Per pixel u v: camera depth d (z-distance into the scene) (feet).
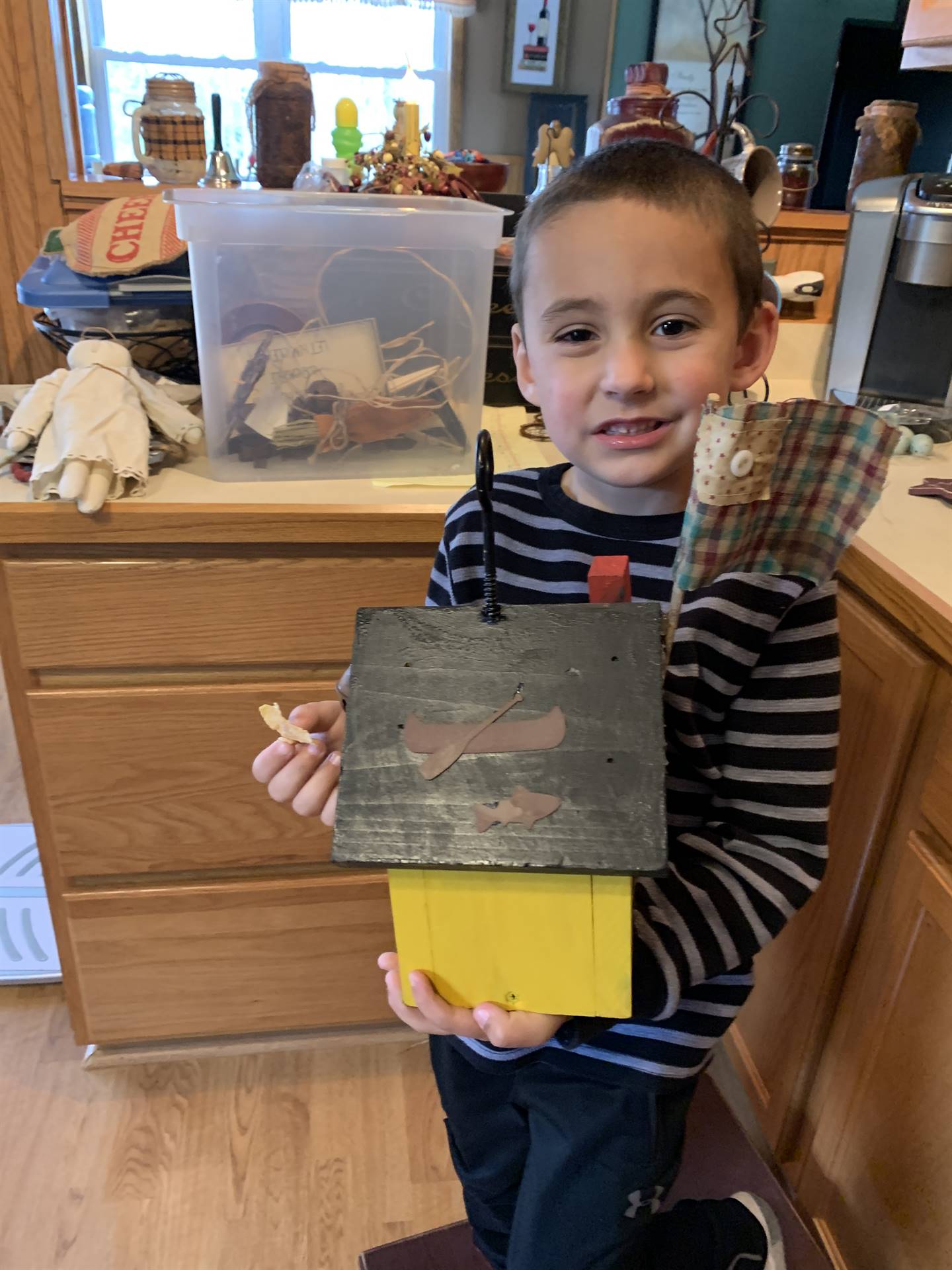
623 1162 2.23
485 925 1.76
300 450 3.50
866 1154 3.11
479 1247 2.84
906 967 2.89
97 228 3.86
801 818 2.06
